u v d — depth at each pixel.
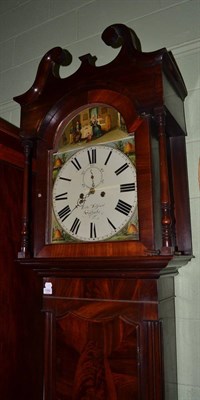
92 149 1.06
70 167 1.09
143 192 0.95
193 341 1.09
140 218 0.94
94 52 1.51
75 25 1.60
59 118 1.12
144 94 0.97
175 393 1.04
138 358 0.92
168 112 0.98
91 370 0.97
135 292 0.95
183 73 1.25
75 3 1.62
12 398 1.16
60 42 1.63
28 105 1.15
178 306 1.13
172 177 1.17
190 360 1.08
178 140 1.19
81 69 1.10
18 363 1.20
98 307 0.99
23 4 1.82
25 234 1.09
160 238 0.95
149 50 1.35
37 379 1.29
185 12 1.30
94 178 1.04
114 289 0.98
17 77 1.76
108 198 1.01
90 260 0.95
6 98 1.77
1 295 1.16
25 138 1.13
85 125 1.09
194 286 1.12
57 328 1.05
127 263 0.91
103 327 0.98
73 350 1.01
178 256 0.94
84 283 1.03
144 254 0.91
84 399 0.97
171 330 1.05
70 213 1.06
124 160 1.00
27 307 1.26
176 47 1.29
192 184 1.17
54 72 1.16
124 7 1.46
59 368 1.02
